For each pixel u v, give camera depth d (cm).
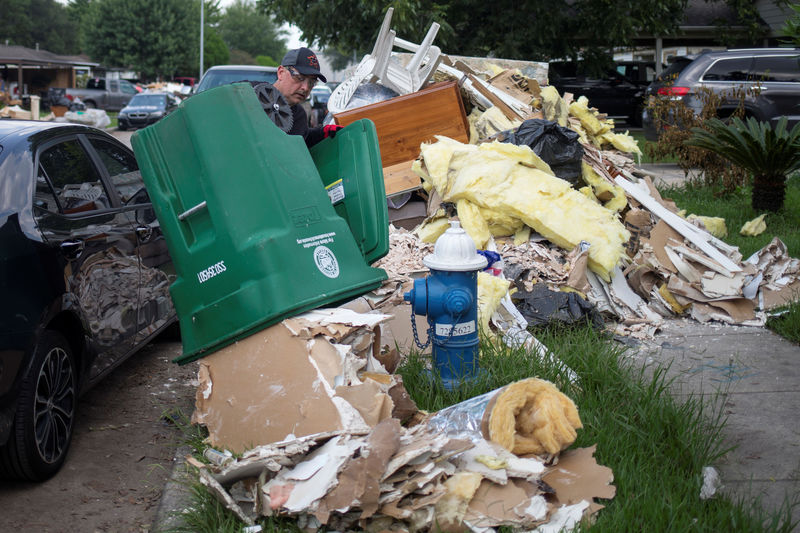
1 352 348
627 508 316
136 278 492
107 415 469
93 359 430
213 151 380
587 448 353
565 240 616
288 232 374
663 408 404
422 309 424
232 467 313
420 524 302
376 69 868
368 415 335
